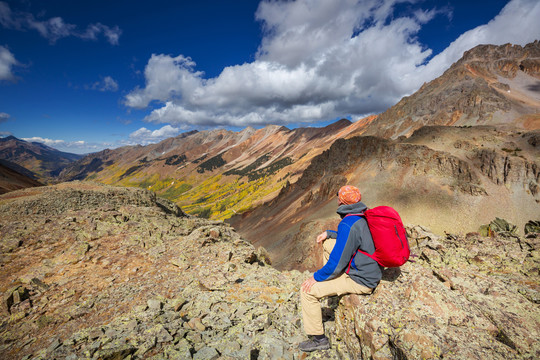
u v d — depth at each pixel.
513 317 3.58
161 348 4.44
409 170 138.75
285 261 93.81
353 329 3.97
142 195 23.34
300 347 4.26
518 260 5.89
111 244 10.51
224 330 5.07
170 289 7.16
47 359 4.24
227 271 8.27
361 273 3.81
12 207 14.06
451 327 3.42
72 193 17.88
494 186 122.12
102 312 5.98
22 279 7.43
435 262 6.54
